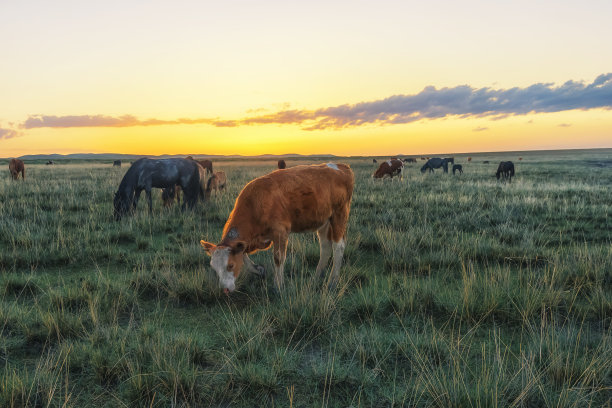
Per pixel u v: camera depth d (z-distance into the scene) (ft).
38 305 14.37
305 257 20.71
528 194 45.24
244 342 11.69
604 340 10.62
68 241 22.75
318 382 9.87
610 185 58.49
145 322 13.12
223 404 9.13
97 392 9.51
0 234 24.59
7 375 9.63
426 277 17.83
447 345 11.27
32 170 116.78
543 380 9.63
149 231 27.14
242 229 15.16
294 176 16.10
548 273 16.52
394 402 9.00
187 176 35.24
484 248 21.49
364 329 12.48
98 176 77.20
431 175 96.37
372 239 23.91
